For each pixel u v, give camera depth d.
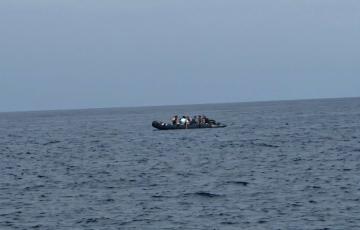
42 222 61.09
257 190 75.50
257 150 125.69
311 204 66.38
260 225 58.28
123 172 95.94
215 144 141.62
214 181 83.38
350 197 69.44
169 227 58.22
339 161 102.38
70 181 87.25
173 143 148.00
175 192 75.31
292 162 103.12
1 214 65.06
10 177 94.00
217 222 59.75
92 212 64.94
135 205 67.94
